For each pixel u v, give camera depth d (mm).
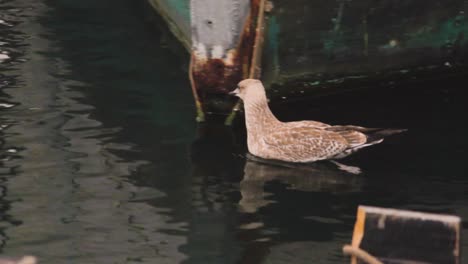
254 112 12352
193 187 11156
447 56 14602
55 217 10117
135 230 9883
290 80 13688
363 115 13617
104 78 14883
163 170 11617
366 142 12016
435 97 14352
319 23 13297
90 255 9281
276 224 10211
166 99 14148
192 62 13195
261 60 13227
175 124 13211
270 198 10930
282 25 13055
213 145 12562
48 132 12586
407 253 5910
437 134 12922
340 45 13664
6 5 18594
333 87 14141
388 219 5930
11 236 9641
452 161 12023
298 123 12391
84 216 10180
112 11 18625
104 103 13805
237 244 9664
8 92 13992
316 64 13688
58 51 16047
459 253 5824
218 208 10594
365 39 13773
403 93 14484
